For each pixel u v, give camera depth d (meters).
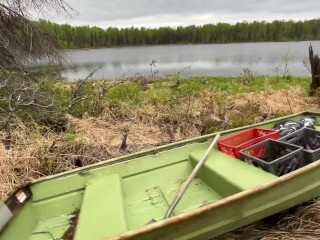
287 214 3.03
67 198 2.98
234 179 2.81
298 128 3.84
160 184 3.33
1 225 2.34
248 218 2.51
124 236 2.01
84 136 5.02
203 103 6.79
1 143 4.21
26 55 6.45
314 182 2.82
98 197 2.74
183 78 10.44
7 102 5.37
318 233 2.84
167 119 6.21
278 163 2.93
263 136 3.56
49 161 4.23
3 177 3.78
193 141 3.72
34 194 2.90
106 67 20.69
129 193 3.18
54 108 5.81
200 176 3.33
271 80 9.96
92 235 2.24
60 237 2.61
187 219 2.20
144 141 5.20
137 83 9.27
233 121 5.78
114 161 3.28
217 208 2.30
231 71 17.08
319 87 7.66
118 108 6.45
